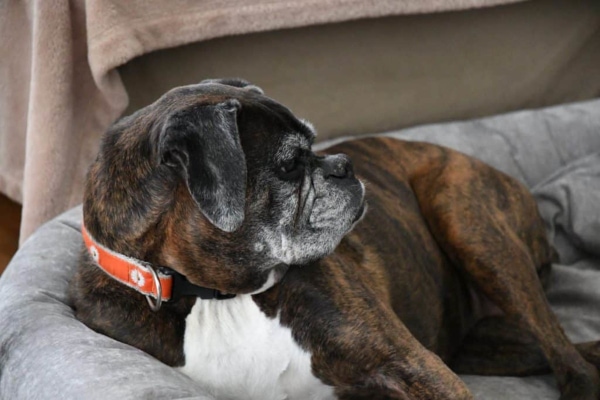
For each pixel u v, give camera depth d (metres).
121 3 2.24
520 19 2.61
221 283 1.84
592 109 2.56
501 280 2.08
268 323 1.86
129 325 1.85
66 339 1.82
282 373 1.88
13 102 2.41
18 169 2.44
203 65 2.42
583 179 2.39
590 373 2.02
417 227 2.09
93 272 1.88
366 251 1.98
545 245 2.26
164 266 1.84
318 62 2.49
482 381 2.08
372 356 1.87
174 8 2.27
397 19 2.51
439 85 2.59
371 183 2.08
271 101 1.86
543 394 2.05
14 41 2.37
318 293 1.87
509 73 2.64
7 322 1.90
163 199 1.81
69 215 2.14
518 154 2.51
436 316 2.07
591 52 2.70
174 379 1.79
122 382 1.75
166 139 1.75
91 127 2.33
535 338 2.07
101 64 2.22
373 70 2.53
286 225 1.83
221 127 1.76
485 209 2.12
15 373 1.83
